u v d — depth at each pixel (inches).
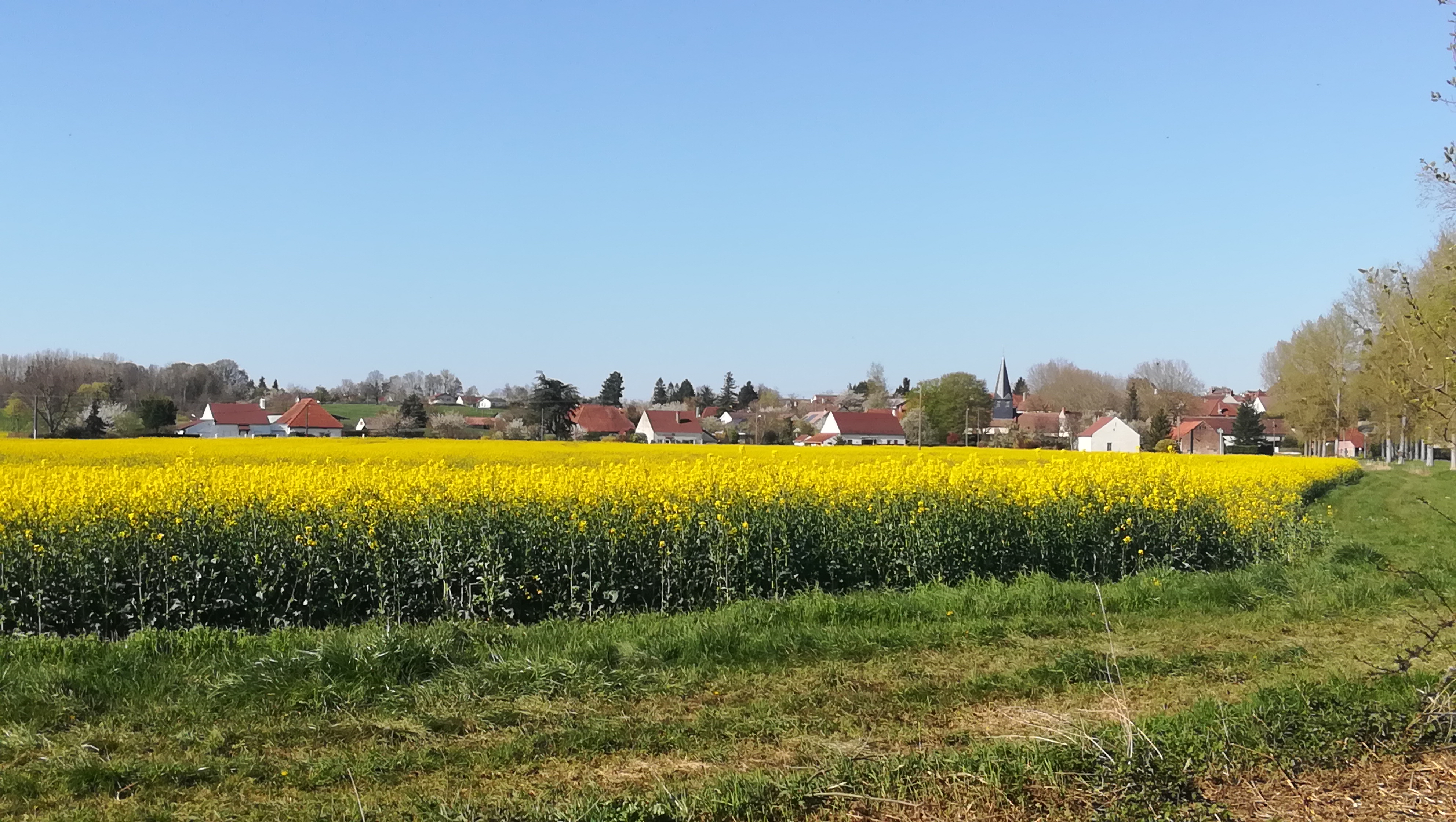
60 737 264.2
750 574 479.2
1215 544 626.8
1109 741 244.2
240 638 366.0
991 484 587.5
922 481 588.4
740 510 502.3
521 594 449.1
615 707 295.3
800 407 5575.8
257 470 655.8
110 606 419.8
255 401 4498.0
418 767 247.0
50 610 415.5
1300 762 235.1
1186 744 241.4
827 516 512.4
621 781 237.3
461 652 337.4
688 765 247.9
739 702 302.7
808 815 210.8
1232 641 391.5
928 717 289.9
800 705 298.0
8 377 2992.1
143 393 3848.4
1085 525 568.1
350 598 444.5
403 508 482.6
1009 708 298.5
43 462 981.8
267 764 247.9
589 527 464.1
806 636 368.5
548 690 306.7
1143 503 607.8
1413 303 250.1
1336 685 296.7
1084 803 213.2
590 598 446.0
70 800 227.1
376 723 277.6
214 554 434.0
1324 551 644.1
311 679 304.3
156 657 336.5
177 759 250.7
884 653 359.9
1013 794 216.5
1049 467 713.0
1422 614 438.3
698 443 3265.3
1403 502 1186.0
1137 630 408.2
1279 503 741.3
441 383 6181.1
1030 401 5191.9
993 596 448.5
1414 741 248.2
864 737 270.1
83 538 425.7
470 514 468.1
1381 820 204.8
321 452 1248.8
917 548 514.6
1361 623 425.1
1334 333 1920.5
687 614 438.0
